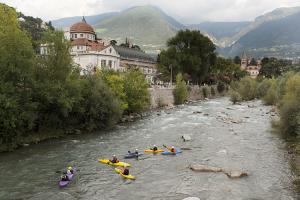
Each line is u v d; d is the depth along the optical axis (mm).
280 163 34312
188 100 112875
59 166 33406
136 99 68375
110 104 54438
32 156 36875
